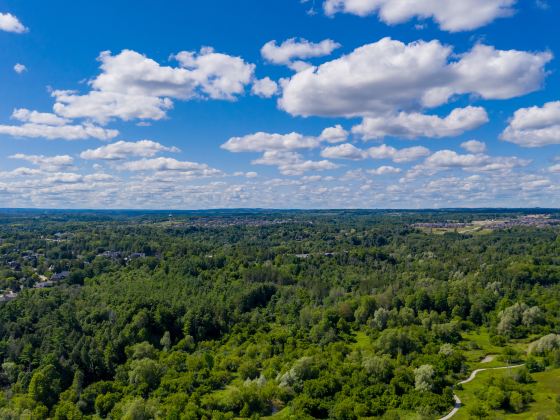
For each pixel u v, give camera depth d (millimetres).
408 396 114500
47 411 123500
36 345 154750
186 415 109688
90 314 177750
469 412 107250
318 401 114625
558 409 103562
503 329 176750
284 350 161500
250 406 118062
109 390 136125
